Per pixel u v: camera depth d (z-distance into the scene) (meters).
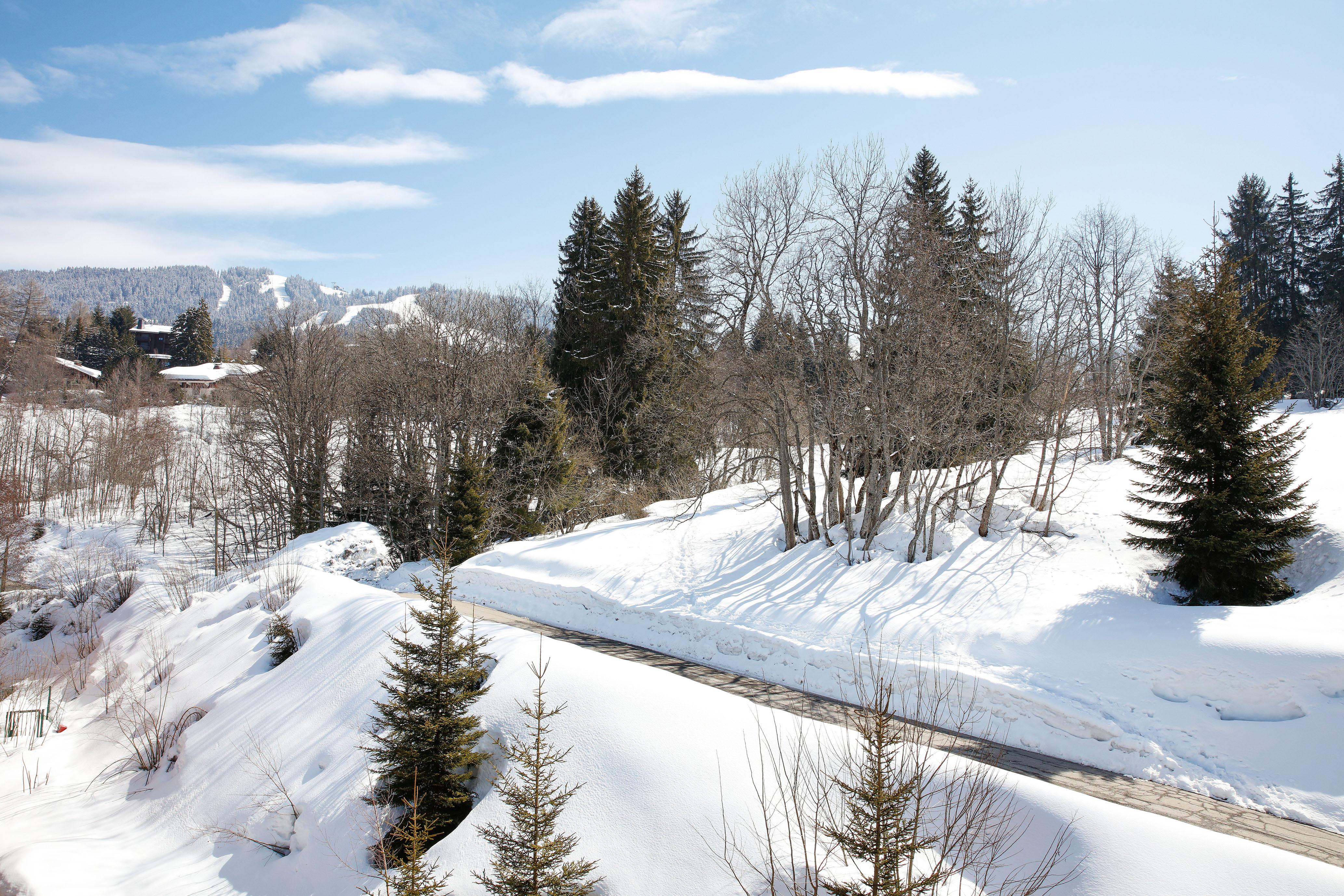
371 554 24.00
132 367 77.25
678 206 43.38
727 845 6.92
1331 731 9.06
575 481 32.25
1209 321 14.09
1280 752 9.12
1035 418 20.27
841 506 20.23
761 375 19.14
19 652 22.09
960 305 19.45
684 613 16.03
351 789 9.91
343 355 37.12
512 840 7.29
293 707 12.66
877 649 13.30
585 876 7.34
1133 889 6.25
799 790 7.28
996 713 11.09
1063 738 10.29
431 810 8.96
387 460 33.50
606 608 17.41
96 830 11.64
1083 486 22.20
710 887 6.62
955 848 6.32
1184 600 14.31
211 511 40.47
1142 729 9.99
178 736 13.77
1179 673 10.83
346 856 8.95
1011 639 12.98
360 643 13.45
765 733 8.38
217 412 57.72
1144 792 9.00
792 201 19.34
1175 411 14.30
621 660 10.75
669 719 8.88
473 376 33.09
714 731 8.54
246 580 20.45
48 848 10.72
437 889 7.35
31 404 52.78
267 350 37.41
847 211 18.66
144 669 17.59
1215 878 6.23
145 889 9.78
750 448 26.09
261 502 36.19
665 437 30.53
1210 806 8.62
